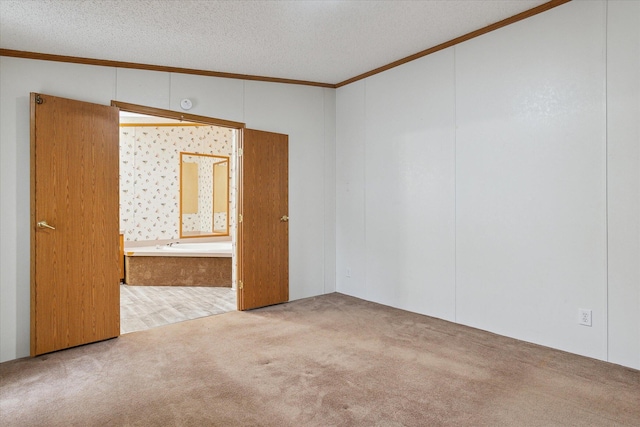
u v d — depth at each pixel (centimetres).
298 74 436
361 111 459
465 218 356
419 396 230
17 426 201
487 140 338
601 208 273
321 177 486
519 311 320
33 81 309
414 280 404
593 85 275
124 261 571
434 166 381
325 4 273
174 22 288
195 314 405
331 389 240
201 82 398
